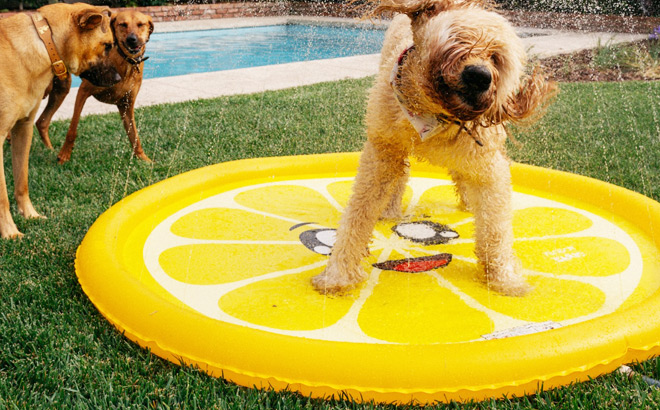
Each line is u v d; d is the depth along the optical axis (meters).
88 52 2.43
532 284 1.91
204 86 4.60
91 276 1.81
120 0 8.12
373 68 5.37
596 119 3.59
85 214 2.37
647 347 1.56
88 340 1.67
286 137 3.26
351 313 1.78
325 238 2.18
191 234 2.17
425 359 1.48
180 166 2.85
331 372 1.48
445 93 1.49
